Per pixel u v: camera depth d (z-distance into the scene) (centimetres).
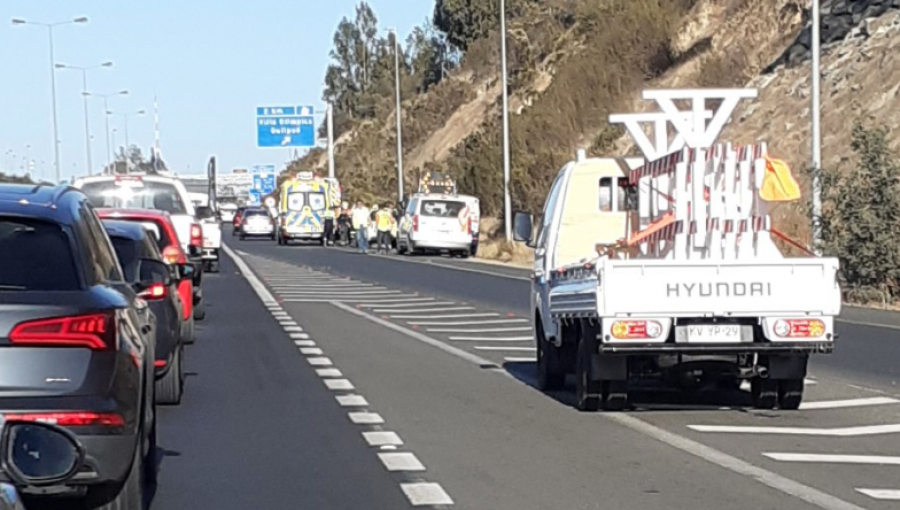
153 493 1007
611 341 1297
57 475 703
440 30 10775
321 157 12588
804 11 5425
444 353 1995
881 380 1644
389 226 5984
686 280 1303
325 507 961
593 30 7444
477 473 1078
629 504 956
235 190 12000
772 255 1409
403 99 11194
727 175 1399
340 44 12975
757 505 949
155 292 1379
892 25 4553
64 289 791
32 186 895
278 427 1317
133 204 2625
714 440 1228
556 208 1605
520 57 8494
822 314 1316
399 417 1378
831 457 1137
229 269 4453
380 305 2945
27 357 751
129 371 800
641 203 1558
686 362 1373
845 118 4275
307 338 2216
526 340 2192
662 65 6412
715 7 6303
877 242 2833
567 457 1145
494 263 4922
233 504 972
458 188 6712
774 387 1407
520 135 6494
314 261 5062
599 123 6400
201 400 1505
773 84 4931
